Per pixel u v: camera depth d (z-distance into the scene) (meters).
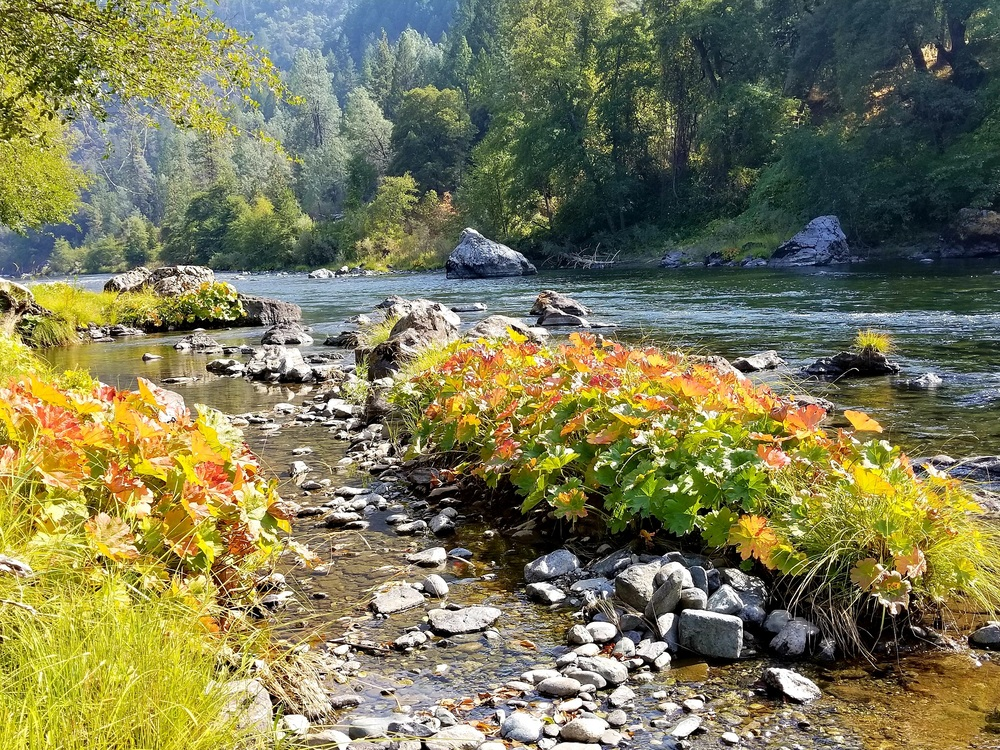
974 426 6.49
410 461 5.95
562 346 6.86
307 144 118.94
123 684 1.99
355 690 2.87
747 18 46.91
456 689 2.89
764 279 25.02
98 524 2.67
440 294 25.81
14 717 1.78
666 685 2.91
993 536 3.74
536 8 57.75
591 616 3.46
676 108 50.56
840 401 7.76
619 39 49.41
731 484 3.90
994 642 3.11
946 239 33.75
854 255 35.31
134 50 8.91
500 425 5.01
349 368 11.68
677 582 3.41
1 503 2.54
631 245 47.47
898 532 3.32
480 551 4.32
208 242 96.12
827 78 46.31
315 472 5.97
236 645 2.79
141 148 146.12
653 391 4.95
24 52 8.48
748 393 4.74
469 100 86.06
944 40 41.56
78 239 146.00
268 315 20.42
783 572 3.45
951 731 2.52
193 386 10.62
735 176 46.16
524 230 56.72
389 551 4.33
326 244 73.31
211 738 2.03
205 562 3.08
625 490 4.07
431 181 77.56
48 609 2.23
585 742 2.53
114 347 15.95
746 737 2.54
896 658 3.06
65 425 3.02
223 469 3.41
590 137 50.84
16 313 16.03
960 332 12.09
